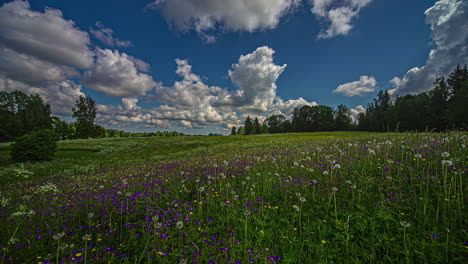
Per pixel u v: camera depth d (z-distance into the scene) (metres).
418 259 2.50
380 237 2.87
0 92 62.12
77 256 2.78
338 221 3.34
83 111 72.69
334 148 10.77
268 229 3.43
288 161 8.91
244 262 2.55
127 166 16.53
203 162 11.58
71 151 31.38
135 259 2.84
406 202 3.71
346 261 2.57
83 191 6.79
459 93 42.19
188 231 3.39
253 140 38.09
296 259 2.65
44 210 4.58
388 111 66.12
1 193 8.11
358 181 4.99
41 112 67.12
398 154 6.71
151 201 4.85
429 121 51.97
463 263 2.20
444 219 2.94
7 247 2.95
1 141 54.41
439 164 5.11
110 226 3.69
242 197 5.04
